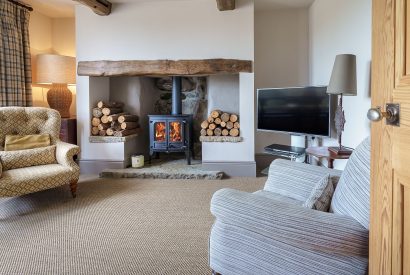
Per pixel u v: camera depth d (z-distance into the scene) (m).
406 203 0.81
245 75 4.22
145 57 4.33
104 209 3.00
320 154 2.75
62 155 3.28
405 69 0.81
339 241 1.23
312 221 1.27
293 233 1.29
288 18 4.70
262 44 4.77
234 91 4.69
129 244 2.28
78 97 4.46
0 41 3.83
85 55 4.41
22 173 2.95
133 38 4.33
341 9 3.15
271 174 2.18
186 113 5.15
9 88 3.97
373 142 0.99
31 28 4.60
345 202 1.40
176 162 4.85
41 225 2.61
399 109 0.83
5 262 2.02
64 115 4.57
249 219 1.40
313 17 4.33
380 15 0.93
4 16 3.91
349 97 3.00
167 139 4.57
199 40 4.24
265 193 2.08
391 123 0.86
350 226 1.24
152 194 3.48
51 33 5.08
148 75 4.48
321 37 3.93
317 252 1.29
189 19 4.24
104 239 2.36
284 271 1.35
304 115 3.69
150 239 2.36
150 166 4.58
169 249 2.20
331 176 1.77
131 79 4.88
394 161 0.86
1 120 3.35
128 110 4.93
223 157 4.35
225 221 1.49
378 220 0.95
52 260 2.04
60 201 3.22
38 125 3.55
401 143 0.82
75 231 2.50
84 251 2.17
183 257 2.09
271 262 1.38
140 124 4.96
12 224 2.62
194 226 2.61
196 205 3.12
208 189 3.68
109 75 4.39
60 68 4.34
